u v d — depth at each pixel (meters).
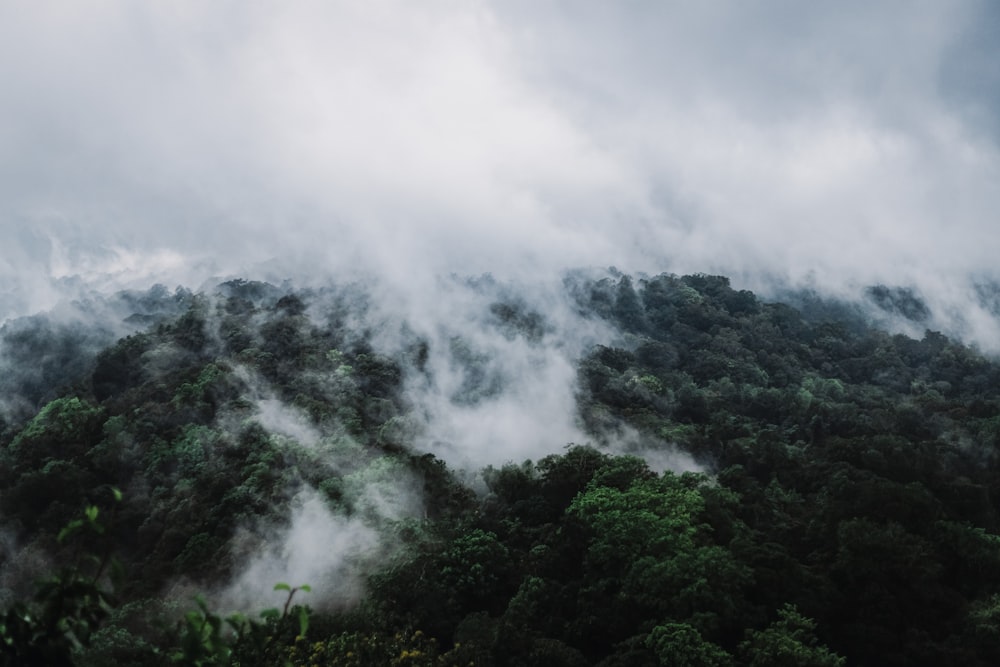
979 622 42.34
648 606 42.22
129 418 74.12
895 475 57.97
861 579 45.56
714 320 108.94
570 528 50.12
